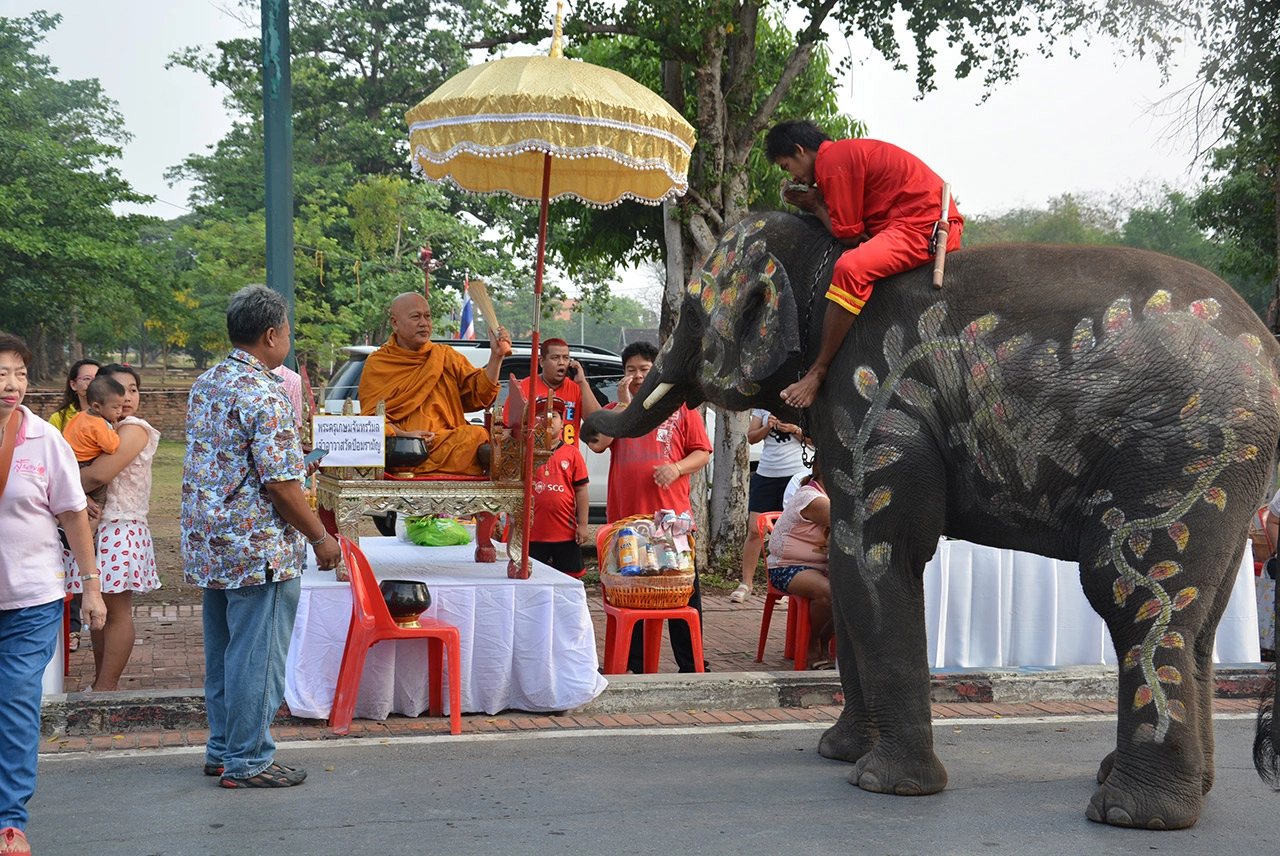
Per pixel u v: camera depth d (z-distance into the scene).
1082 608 7.12
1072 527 4.52
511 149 5.54
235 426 4.57
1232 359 4.27
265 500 4.63
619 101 5.64
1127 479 4.32
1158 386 4.27
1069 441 4.39
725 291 5.33
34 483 3.97
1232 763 5.43
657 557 6.60
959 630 6.92
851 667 5.32
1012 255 4.70
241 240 35.62
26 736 3.90
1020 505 4.56
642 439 6.96
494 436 6.12
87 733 5.58
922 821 4.45
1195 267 4.55
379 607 5.55
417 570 6.41
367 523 14.95
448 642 5.61
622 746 5.53
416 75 39.72
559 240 18.00
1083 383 4.36
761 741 5.68
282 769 4.81
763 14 14.69
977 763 5.32
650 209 16.48
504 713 6.07
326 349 32.62
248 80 40.56
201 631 8.48
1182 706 4.32
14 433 3.93
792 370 5.14
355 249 35.56
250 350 4.70
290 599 4.79
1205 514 4.23
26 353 3.98
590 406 7.68
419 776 4.96
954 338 4.62
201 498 4.60
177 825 4.29
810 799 4.71
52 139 37.12
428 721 5.87
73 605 7.68
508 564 6.43
